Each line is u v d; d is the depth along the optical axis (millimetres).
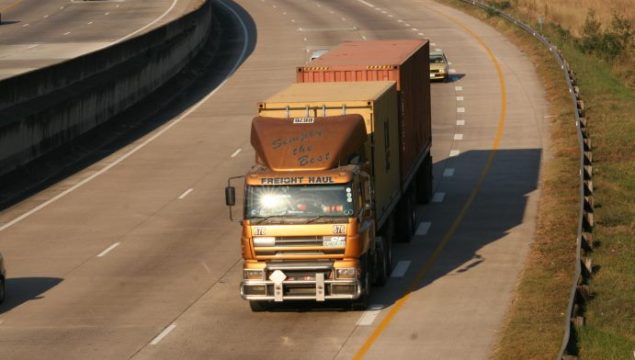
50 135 82250
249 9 189625
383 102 49344
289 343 40688
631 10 160625
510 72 118188
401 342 40312
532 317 42094
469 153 82125
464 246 55906
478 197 67812
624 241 55156
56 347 41344
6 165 74625
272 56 138625
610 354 37281
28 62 129000
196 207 67188
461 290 47594
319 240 42875
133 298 48219
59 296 49094
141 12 179000
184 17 129875
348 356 38781
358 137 44812
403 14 173875
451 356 38312
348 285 42875
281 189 43188
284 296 43312
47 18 176500
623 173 72562
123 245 58500
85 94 89938
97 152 88000
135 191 72750
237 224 62219
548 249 53562
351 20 170250
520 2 172750
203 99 111750
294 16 177625
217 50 146500
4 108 77438
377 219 47406
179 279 51156
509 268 51125
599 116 92312
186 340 41656
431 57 116000
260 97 110562
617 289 46500
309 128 44531
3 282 48594
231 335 42094
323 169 43188
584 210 58750
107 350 40688
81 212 67250
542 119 93125
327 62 57312
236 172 77812
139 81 105250
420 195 66188
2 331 43875
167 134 94125
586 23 141375
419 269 51625
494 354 38250
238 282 50281
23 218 66312
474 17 164875
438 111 100188
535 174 73562
